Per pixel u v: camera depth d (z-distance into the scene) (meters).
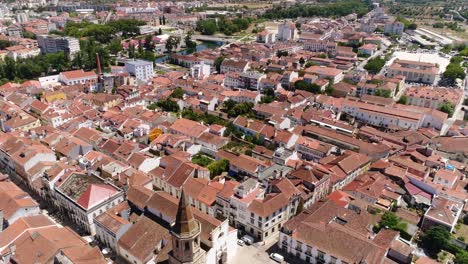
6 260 101.06
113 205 127.06
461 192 141.38
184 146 178.88
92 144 176.50
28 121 198.00
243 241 121.62
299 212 133.62
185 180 141.38
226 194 128.50
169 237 107.31
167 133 191.75
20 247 103.44
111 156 165.88
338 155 174.88
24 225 110.88
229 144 186.25
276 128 197.88
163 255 102.19
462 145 183.00
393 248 106.69
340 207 127.50
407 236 118.81
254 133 196.25
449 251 115.06
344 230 113.06
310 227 113.75
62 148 163.50
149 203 120.88
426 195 140.88
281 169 150.12
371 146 177.25
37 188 142.50
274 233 126.88
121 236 111.69
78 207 121.38
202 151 181.62
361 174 158.38
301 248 112.38
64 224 129.12
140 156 157.62
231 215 128.38
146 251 105.31
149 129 197.00
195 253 73.88
